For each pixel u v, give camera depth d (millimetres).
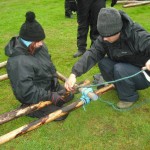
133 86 3273
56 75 3482
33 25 2826
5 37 5930
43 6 8281
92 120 3225
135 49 3000
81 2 4402
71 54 4895
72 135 3031
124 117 3244
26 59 2934
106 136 2986
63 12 7453
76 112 3352
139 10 7105
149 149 2785
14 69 2900
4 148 2912
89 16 4559
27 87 2904
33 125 2773
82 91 3008
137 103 3455
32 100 2992
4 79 4008
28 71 2924
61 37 5684
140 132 3006
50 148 2883
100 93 3252
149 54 2971
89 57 3197
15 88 2957
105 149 2826
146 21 6258
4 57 4953
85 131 3072
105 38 2877
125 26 2881
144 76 3207
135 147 2824
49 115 2879
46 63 3184
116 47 3053
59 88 3514
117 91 3355
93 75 4148
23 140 2998
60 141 2965
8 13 7848
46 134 3062
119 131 3039
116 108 3391
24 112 3018
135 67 3201
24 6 8492
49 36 5766
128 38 2920
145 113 3293
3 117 2977
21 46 2934
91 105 3461
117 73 3189
